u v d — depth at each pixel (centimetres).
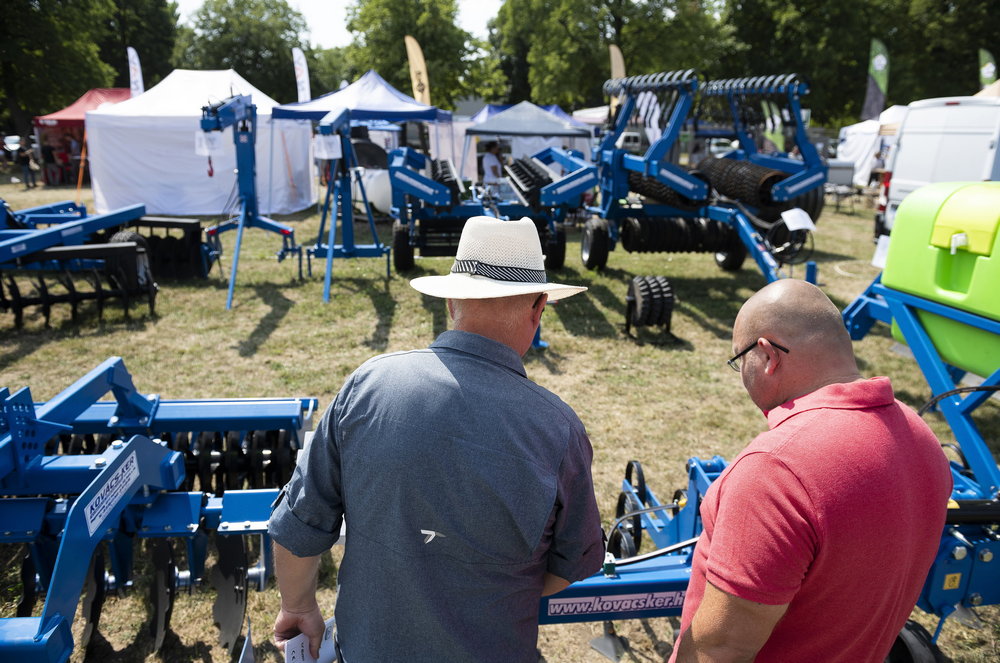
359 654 135
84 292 776
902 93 3609
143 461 238
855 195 2134
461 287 132
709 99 1012
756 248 779
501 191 1188
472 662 128
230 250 1155
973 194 280
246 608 289
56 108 3491
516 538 126
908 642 216
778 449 119
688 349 692
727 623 118
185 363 616
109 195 1520
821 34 3588
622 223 943
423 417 123
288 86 4756
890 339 743
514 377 131
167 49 4803
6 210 889
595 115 2577
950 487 132
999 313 262
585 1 3225
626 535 310
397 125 2083
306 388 566
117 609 302
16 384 556
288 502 141
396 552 128
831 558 115
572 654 292
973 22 3544
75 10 3428
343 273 984
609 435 494
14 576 317
